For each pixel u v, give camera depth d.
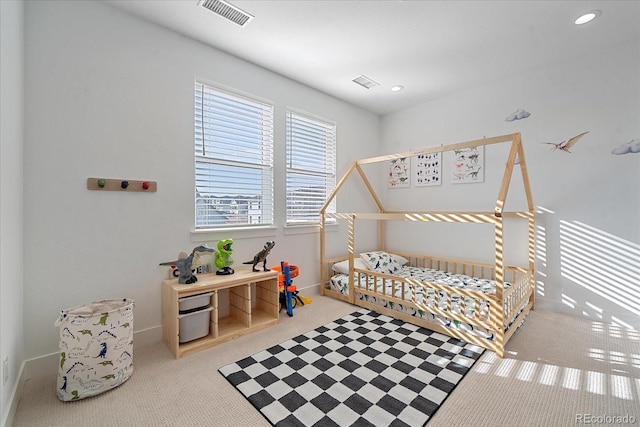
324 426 1.39
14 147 1.55
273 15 2.14
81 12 1.94
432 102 3.74
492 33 2.34
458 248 3.50
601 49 2.56
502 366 1.90
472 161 3.37
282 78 3.11
